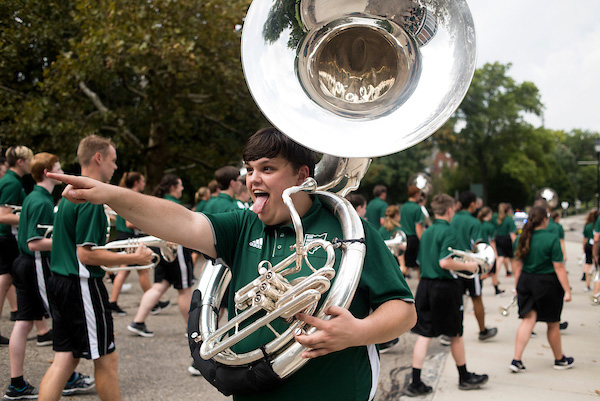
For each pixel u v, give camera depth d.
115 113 13.56
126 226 6.20
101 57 11.59
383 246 1.60
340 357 1.53
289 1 1.61
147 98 13.59
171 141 16.38
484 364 4.79
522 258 4.59
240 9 11.34
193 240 1.60
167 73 12.38
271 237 1.68
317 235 1.62
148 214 1.48
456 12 1.58
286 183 1.62
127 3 10.80
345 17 1.66
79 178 1.39
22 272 3.51
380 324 1.42
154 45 11.06
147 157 14.59
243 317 1.42
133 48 10.66
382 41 1.68
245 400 1.54
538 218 4.54
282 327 1.53
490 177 50.84
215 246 1.66
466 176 51.56
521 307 4.60
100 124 13.73
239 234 1.74
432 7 1.62
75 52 11.27
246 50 1.54
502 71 46.38
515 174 46.88
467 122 45.41
